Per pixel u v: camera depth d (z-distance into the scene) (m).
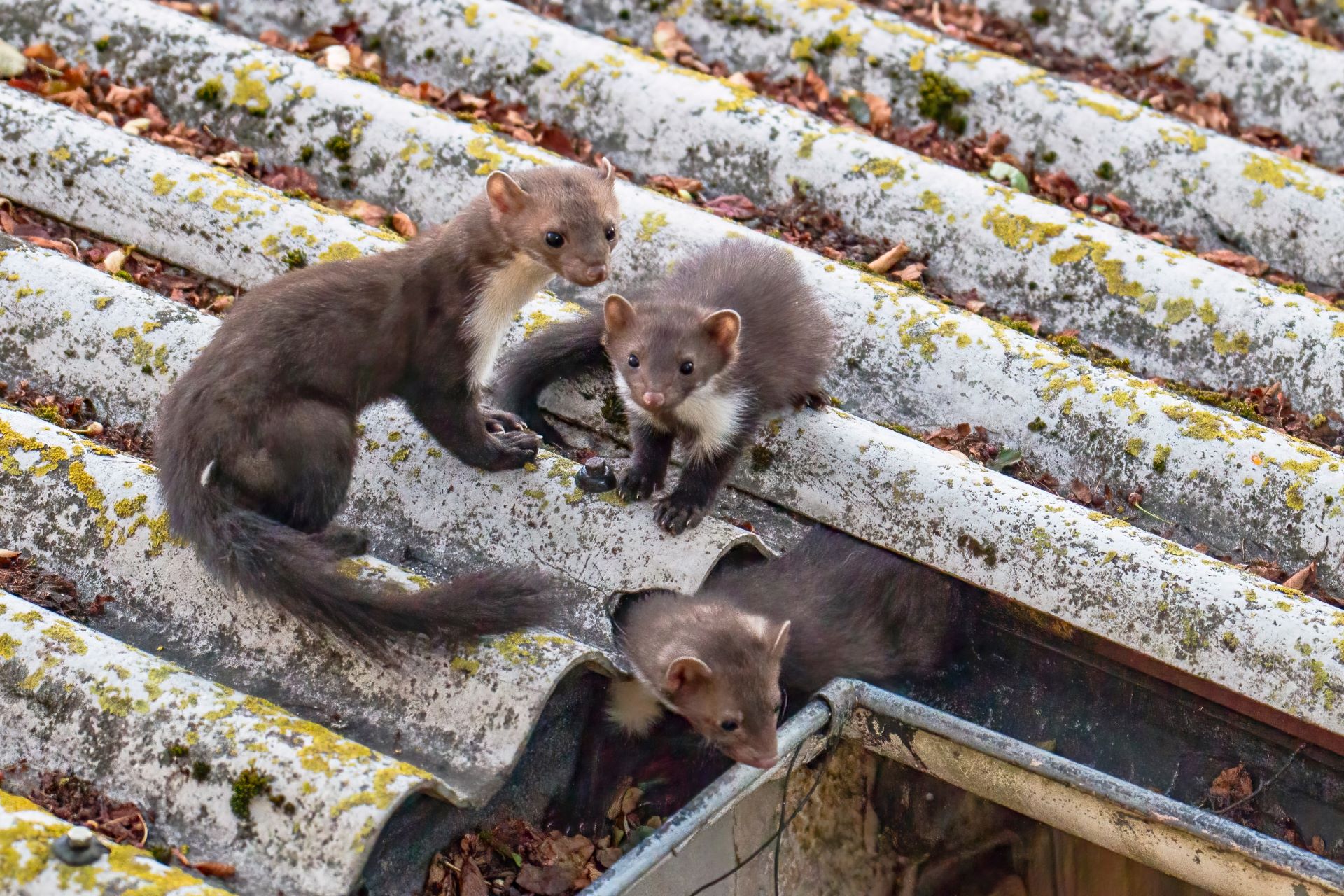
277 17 15.04
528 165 12.84
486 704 8.34
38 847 7.16
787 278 11.96
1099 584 9.77
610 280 12.87
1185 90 15.75
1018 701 10.73
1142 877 11.30
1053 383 11.39
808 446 10.98
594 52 14.34
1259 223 13.66
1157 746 10.28
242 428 9.45
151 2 14.27
